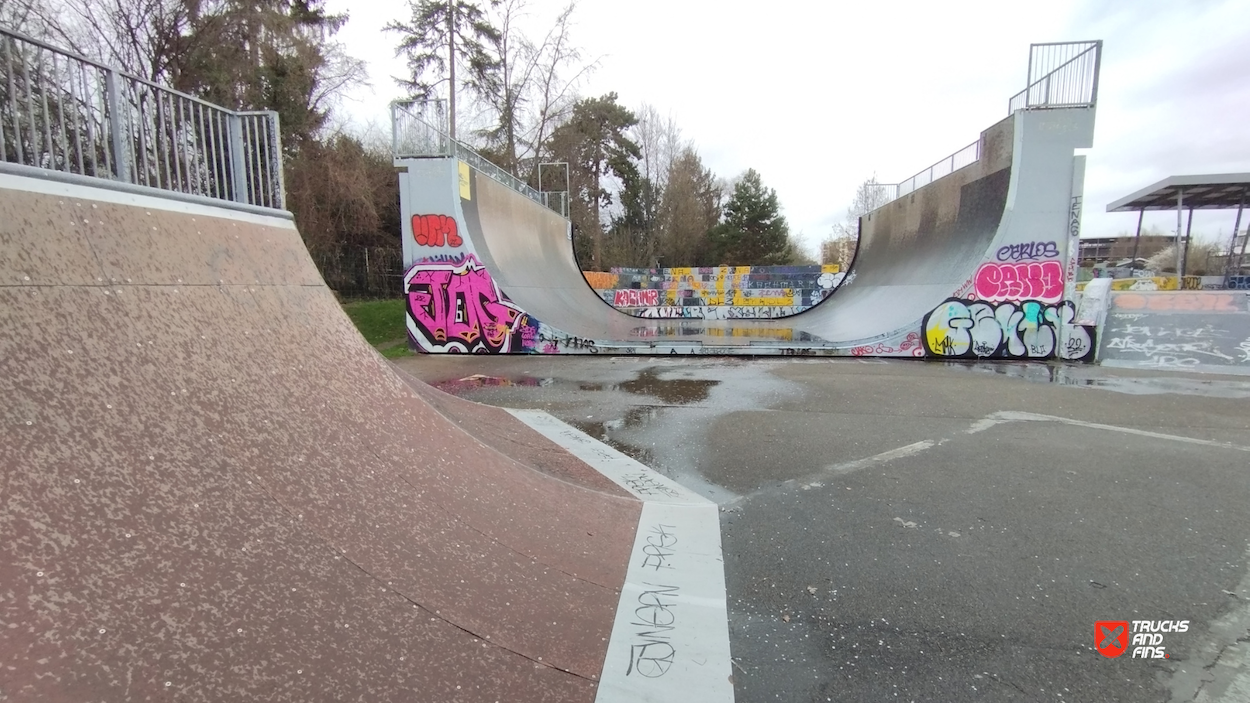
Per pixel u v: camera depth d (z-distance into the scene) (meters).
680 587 3.23
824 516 4.29
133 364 2.48
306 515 2.62
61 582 1.78
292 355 3.45
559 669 2.40
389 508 3.03
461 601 2.64
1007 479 5.04
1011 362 11.96
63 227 2.49
